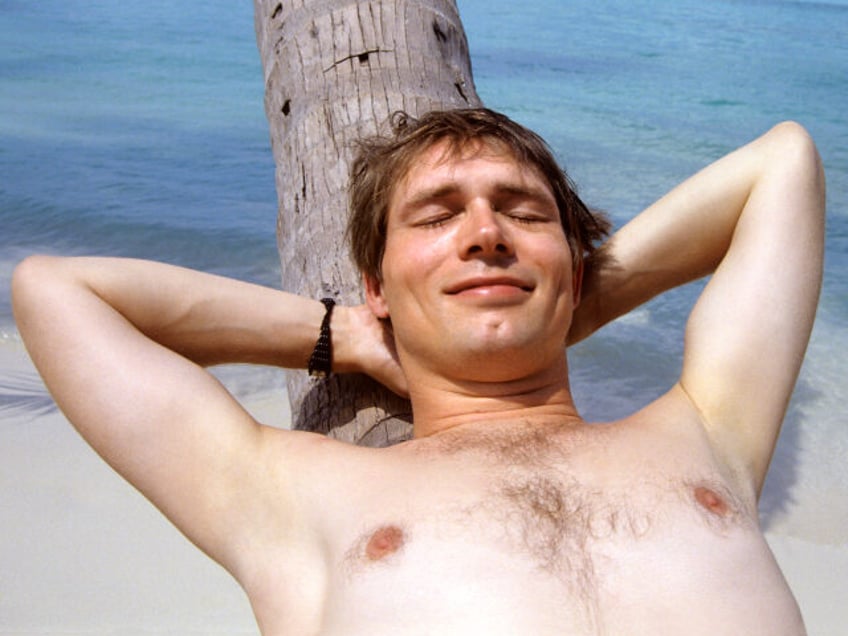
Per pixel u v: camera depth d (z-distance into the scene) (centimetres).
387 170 115
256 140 681
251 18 1187
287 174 140
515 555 99
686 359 113
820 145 726
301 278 131
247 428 107
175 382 107
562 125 745
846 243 477
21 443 271
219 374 316
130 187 549
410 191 113
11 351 329
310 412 124
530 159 114
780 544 237
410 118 126
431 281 110
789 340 111
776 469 271
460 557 99
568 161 636
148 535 235
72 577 220
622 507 101
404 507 102
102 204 514
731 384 110
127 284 113
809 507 253
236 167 607
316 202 134
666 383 316
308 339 120
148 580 219
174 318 115
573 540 100
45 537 233
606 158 651
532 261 110
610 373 323
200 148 653
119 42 1035
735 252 115
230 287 118
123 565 224
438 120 115
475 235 109
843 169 654
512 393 112
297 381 129
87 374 107
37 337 109
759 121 797
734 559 100
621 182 587
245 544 104
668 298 376
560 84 891
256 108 784
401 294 112
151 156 627
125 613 209
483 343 109
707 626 97
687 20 1288
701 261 121
